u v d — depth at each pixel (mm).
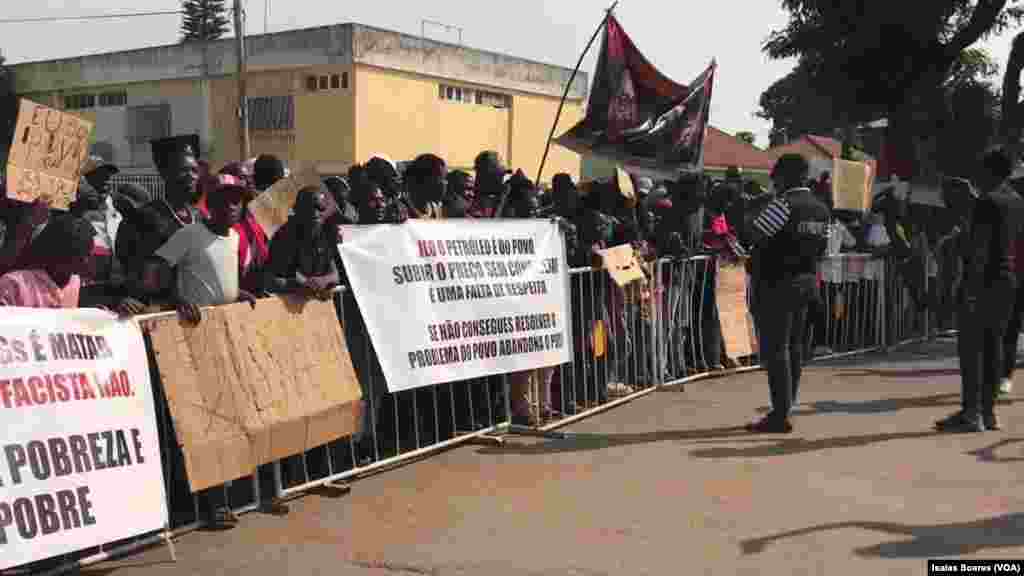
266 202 5359
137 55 33406
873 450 6500
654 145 8555
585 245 7812
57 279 4449
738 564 4402
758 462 6211
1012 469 6008
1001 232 6781
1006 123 16062
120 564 4438
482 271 6676
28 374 3982
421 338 6168
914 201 12477
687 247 9016
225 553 4586
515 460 6312
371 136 29312
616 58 8258
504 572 4324
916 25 17328
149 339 4645
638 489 5617
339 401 5578
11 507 3834
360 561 4469
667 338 8898
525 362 6988
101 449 4215
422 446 6648
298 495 5539
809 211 6832
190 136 5453
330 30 28703
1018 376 9477
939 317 12953
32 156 4711
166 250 4910
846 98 19531
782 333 6926
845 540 4707
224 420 4840
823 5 18109
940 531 4832
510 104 34406
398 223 6168
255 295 5383
